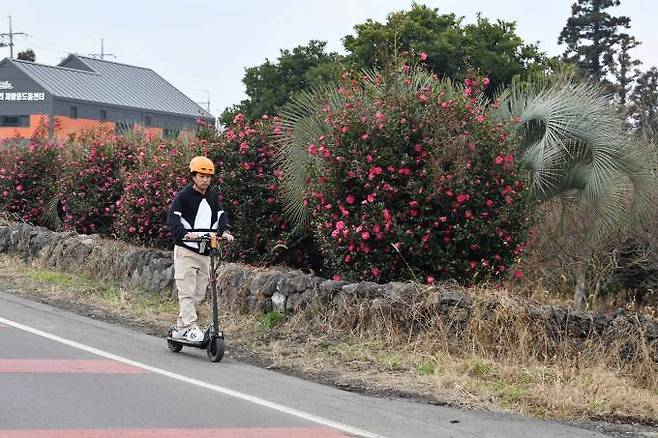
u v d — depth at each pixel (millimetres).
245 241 23797
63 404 13078
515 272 20234
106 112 113062
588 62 70938
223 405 13602
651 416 14828
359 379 15961
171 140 27453
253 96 65500
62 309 22078
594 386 15625
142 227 25984
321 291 19656
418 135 19312
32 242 29453
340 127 19641
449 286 18938
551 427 13641
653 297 25938
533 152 21922
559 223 24359
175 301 23047
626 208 23078
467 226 19094
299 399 14336
